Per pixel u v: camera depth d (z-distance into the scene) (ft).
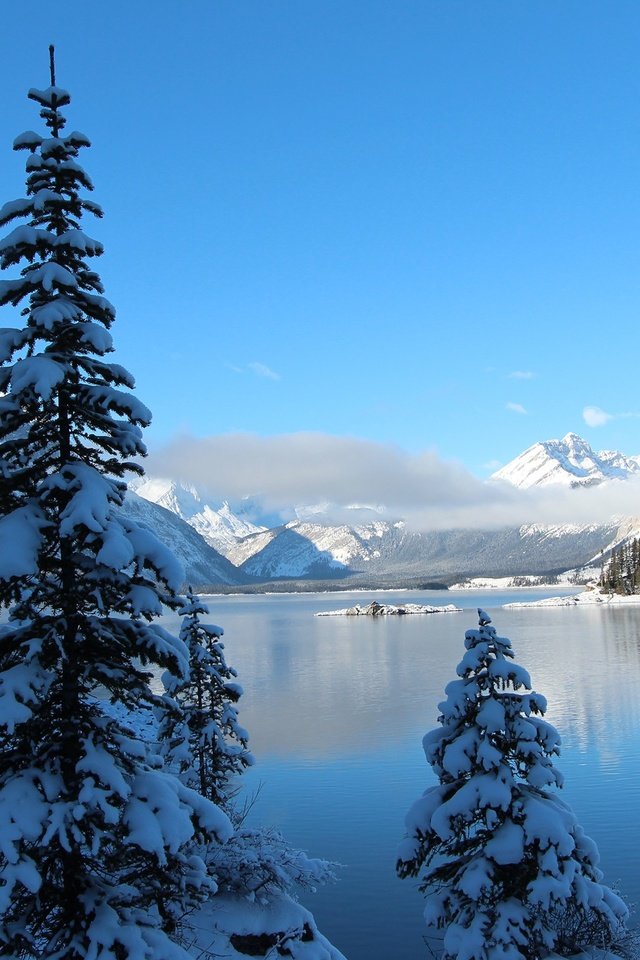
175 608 38.81
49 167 38.73
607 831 106.01
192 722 87.25
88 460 40.93
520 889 50.34
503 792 50.65
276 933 55.26
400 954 74.54
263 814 118.62
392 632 540.11
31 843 34.09
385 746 165.07
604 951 52.60
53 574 40.63
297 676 301.63
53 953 34.42
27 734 37.09
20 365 36.11
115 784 34.71
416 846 53.26
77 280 39.47
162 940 35.27
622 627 479.00
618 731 170.19
